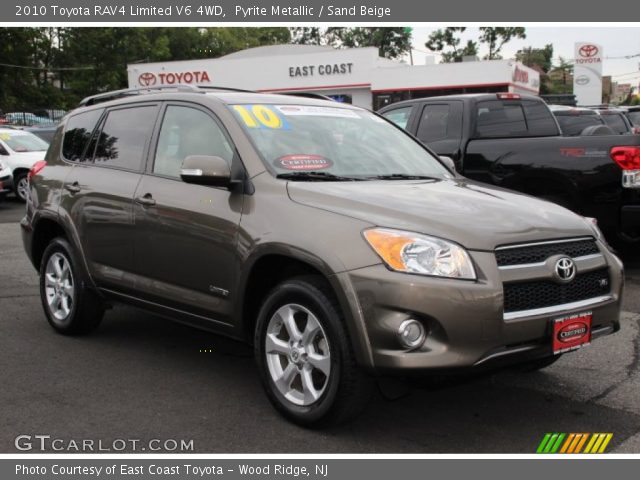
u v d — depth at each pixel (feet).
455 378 11.89
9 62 172.86
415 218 11.88
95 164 17.75
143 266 15.70
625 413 13.55
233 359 16.75
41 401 14.03
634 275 25.76
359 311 11.32
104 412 13.50
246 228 13.23
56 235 19.53
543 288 11.94
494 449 12.01
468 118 27.73
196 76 145.28
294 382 12.94
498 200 13.56
